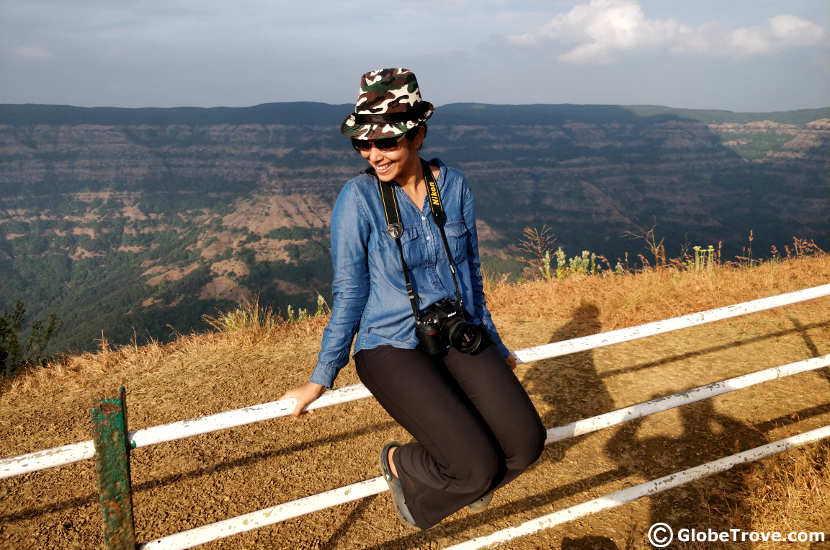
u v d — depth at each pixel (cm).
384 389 171
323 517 282
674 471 305
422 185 183
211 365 502
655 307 586
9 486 327
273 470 330
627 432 350
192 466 339
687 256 700
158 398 438
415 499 178
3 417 418
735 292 614
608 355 478
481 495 168
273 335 569
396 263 174
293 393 175
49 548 271
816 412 358
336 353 174
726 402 381
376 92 163
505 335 550
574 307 607
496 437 173
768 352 468
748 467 297
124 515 162
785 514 249
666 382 421
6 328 503
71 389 465
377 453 343
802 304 579
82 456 156
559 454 329
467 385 176
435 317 170
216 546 264
